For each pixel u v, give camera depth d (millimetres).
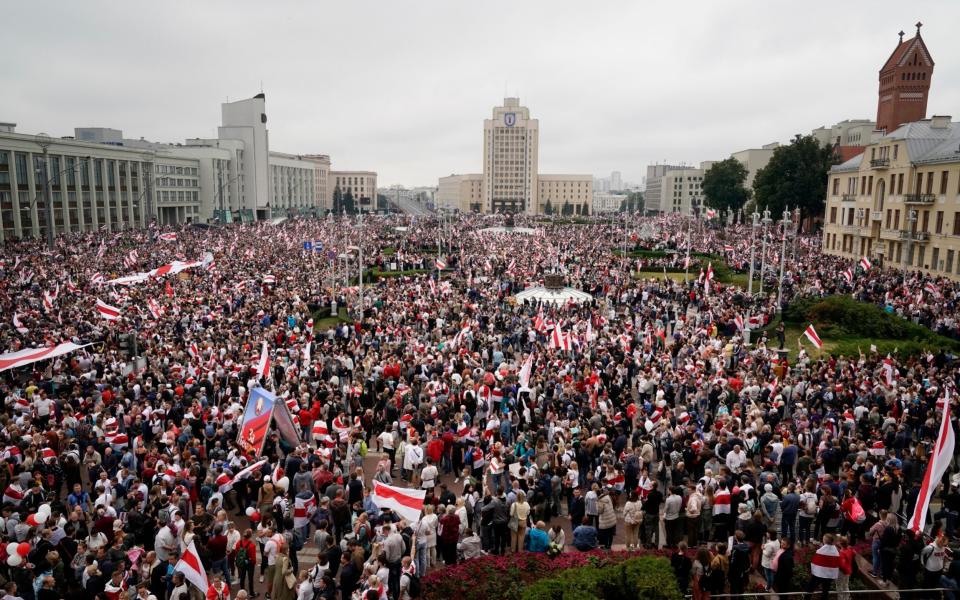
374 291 52219
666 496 17891
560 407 24016
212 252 68438
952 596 13711
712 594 14234
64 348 28766
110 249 70250
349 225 116500
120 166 113125
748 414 23172
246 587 15664
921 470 20125
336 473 18453
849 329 41719
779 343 38312
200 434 21641
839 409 24641
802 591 14812
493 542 16750
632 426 23453
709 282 52406
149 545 15797
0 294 43031
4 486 17656
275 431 21109
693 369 28016
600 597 12820
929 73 96250
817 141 103812
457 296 49125
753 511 16156
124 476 18031
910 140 69125
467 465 20891
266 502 17234
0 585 13461
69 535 14781
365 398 25953
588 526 16281
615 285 55000
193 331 35938
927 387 25750
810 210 105688
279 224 130250
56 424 21266
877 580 15211
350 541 14453
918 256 66375
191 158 145500
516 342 38656
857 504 16266
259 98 167000
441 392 24828
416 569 14695
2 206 84562
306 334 35656
